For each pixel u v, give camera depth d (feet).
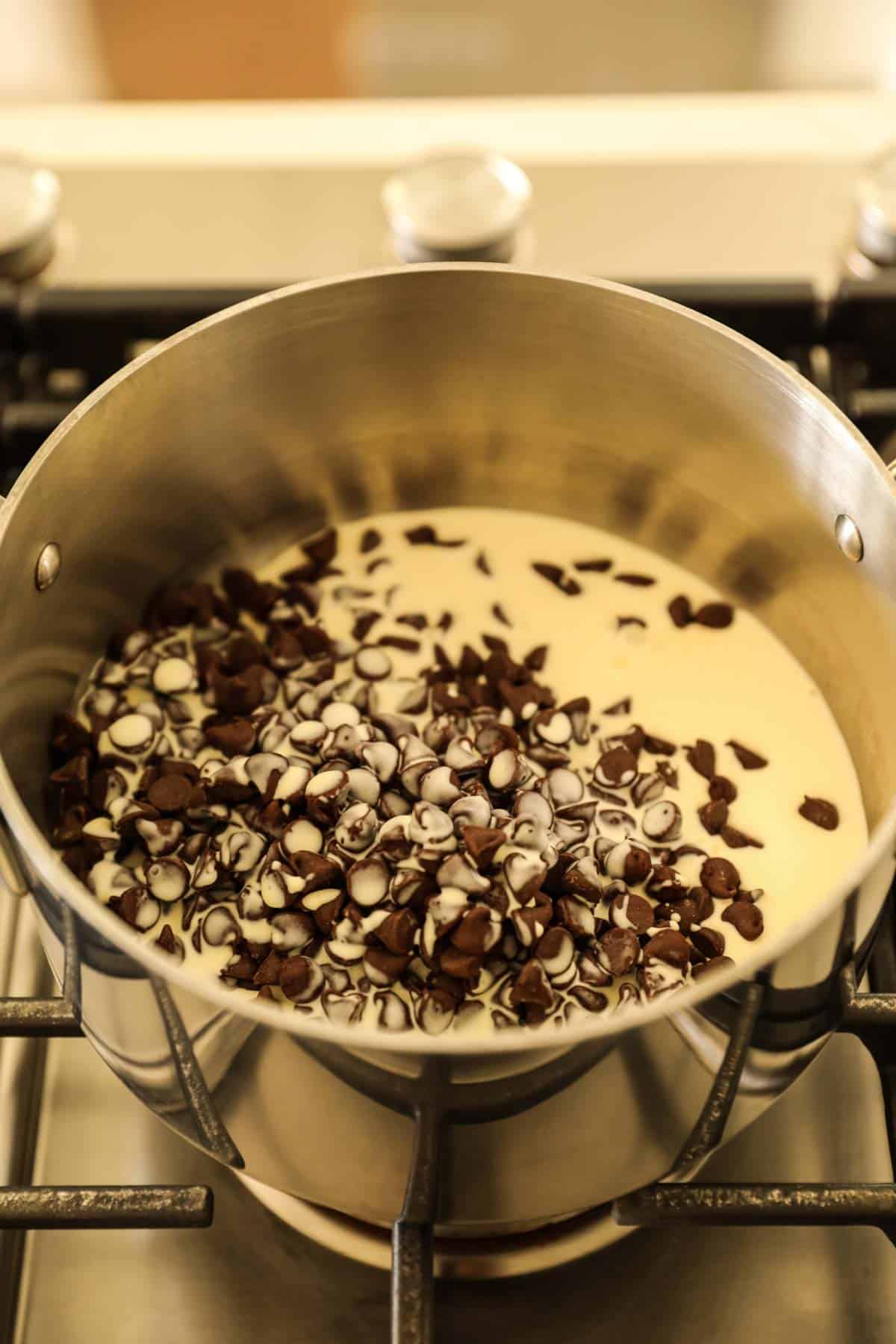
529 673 1.67
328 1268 1.38
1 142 2.06
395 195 1.89
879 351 1.76
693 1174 1.41
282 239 1.95
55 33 2.07
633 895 1.52
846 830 1.60
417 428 1.70
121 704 1.64
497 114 2.07
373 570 1.77
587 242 1.94
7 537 1.37
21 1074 1.43
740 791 1.63
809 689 1.69
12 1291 1.35
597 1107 1.21
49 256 1.93
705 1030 1.20
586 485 1.75
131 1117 1.44
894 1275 1.37
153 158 2.03
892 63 2.08
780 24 2.05
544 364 1.61
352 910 1.46
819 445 1.49
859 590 1.54
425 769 1.55
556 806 1.58
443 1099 1.18
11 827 1.21
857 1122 1.44
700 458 1.63
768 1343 1.34
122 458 1.52
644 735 1.64
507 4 2.05
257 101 2.13
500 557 1.78
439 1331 1.35
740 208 1.98
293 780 1.55
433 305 1.55
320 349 1.57
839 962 1.26
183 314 1.76
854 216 1.92
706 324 1.48
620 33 2.07
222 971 1.48
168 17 2.06
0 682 1.43
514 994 1.40
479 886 1.43
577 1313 1.36
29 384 1.77
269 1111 1.23
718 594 1.76
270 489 1.71
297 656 1.69
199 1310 1.36
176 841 1.55
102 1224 1.28
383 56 2.10
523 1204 1.28
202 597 1.70
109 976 1.20
